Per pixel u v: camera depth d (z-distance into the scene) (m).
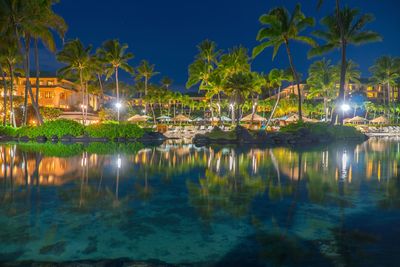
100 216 5.81
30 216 5.80
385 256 4.11
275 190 7.80
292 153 16.86
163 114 80.56
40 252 4.34
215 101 77.00
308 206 6.38
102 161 13.27
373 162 12.88
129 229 5.17
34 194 7.39
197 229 5.15
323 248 4.37
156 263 4.00
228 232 5.00
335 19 28.89
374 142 26.59
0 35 29.16
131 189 7.93
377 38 28.30
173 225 5.33
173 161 13.34
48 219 5.64
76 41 41.53
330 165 11.99
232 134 26.06
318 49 29.83
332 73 56.91
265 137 26.22
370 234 4.86
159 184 8.52
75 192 7.59
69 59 41.44
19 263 4.02
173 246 4.50
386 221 5.44
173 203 6.64
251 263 3.99
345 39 29.02
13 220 5.58
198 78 48.38
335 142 26.58
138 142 27.22
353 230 5.04
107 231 5.09
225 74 44.81
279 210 6.13
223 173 10.24
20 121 46.78
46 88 59.00
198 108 85.56
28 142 26.80
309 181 8.88
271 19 29.41
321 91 60.75
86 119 45.94
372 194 7.34
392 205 6.41
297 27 29.14
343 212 5.97
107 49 45.19
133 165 12.09
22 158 14.20
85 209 6.22
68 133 29.03
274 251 4.31
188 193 7.52
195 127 47.12
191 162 13.02
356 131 28.97
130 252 4.34
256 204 6.56
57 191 7.69
